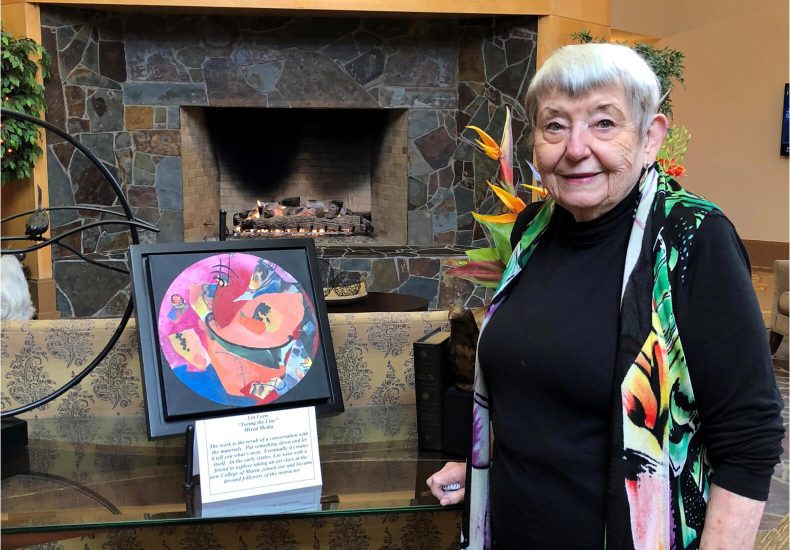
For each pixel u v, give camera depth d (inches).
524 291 47.4
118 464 56.8
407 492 52.7
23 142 188.1
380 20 217.2
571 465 43.1
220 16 212.4
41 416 66.1
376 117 242.5
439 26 218.8
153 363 53.2
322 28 215.6
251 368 55.4
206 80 214.4
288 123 246.4
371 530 71.7
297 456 53.7
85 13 202.7
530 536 45.3
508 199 57.7
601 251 44.5
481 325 54.6
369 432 63.7
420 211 226.8
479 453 50.1
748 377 39.0
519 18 206.8
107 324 65.9
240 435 52.6
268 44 214.7
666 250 41.2
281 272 59.4
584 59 41.7
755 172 309.3
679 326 40.6
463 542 50.6
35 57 191.6
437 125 223.8
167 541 70.3
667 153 56.2
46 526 47.5
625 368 40.7
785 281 191.2
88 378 65.9
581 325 43.1
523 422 45.2
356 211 253.3
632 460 40.6
